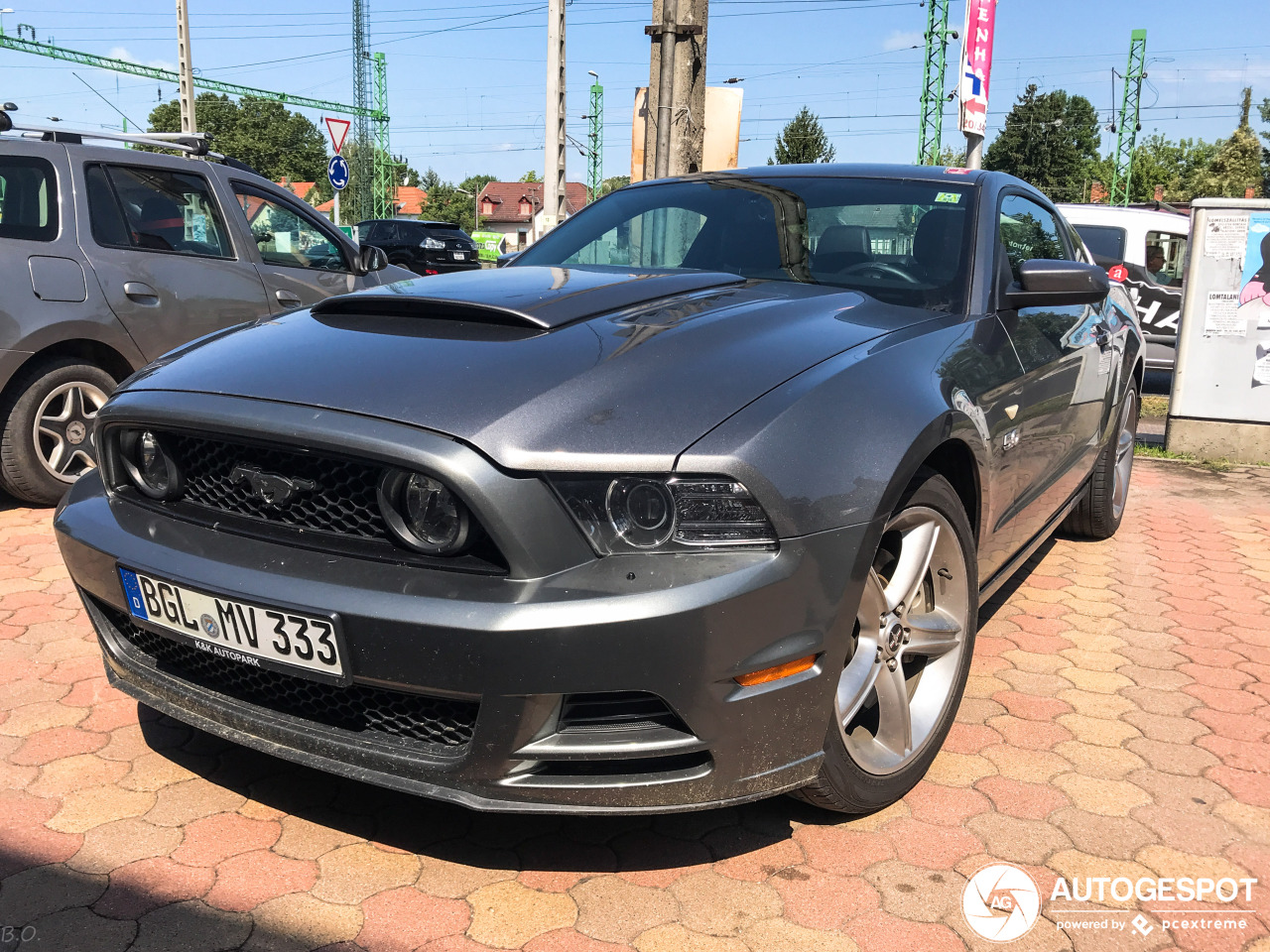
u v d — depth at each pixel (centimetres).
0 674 286
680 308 230
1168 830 228
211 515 207
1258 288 637
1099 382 377
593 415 181
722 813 228
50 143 448
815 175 337
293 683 199
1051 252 368
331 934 184
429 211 11988
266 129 9775
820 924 191
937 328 254
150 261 467
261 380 202
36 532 418
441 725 187
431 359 200
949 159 6975
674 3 626
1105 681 309
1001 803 237
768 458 182
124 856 205
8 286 417
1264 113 7569
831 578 187
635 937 186
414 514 180
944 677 245
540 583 173
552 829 220
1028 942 188
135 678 222
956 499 237
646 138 676
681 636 172
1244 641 346
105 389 452
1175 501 555
